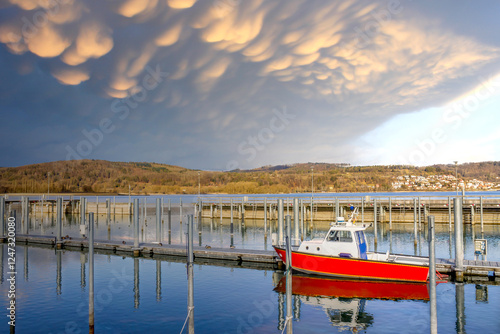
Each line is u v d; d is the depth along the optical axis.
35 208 76.69
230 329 15.59
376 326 15.92
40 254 31.80
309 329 15.62
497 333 15.07
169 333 15.16
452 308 17.98
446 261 23.83
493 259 28.89
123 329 15.58
